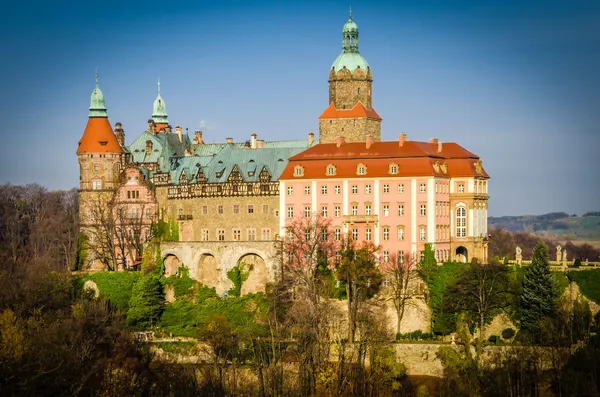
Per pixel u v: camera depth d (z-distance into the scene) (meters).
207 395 179.00
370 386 180.00
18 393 165.50
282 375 179.25
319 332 189.38
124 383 175.50
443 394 180.88
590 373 176.12
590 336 191.12
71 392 171.25
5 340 173.25
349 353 193.88
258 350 192.38
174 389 183.38
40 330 188.00
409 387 185.75
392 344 195.00
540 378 181.25
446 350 191.00
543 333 192.75
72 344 180.38
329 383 180.75
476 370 186.75
